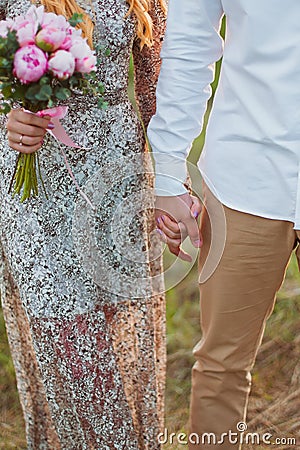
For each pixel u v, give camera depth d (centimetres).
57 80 237
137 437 297
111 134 273
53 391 290
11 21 239
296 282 450
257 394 384
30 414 312
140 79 293
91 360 283
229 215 263
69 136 269
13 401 377
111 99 272
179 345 415
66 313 279
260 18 242
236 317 275
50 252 275
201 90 269
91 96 267
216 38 265
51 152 270
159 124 270
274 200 255
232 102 256
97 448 293
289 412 373
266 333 423
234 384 287
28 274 278
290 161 250
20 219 275
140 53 287
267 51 244
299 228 253
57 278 277
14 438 356
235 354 281
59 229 275
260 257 263
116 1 265
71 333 281
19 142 253
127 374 295
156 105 274
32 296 279
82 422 290
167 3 292
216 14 261
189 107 268
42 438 316
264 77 246
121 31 267
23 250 277
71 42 235
